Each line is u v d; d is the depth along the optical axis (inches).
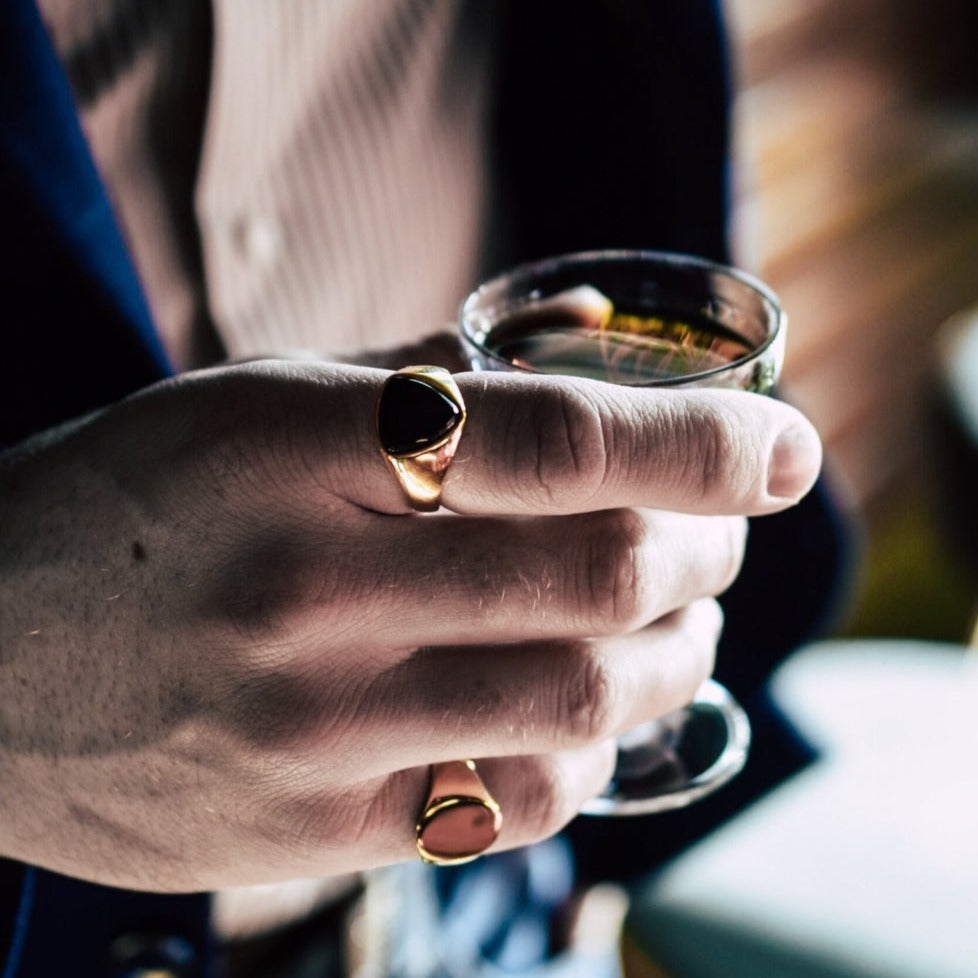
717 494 14.8
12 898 18.6
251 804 15.9
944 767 24.8
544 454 14.5
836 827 23.2
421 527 15.2
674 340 17.6
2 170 18.7
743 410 14.9
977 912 21.1
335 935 26.9
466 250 28.0
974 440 26.2
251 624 15.1
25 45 18.5
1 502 15.8
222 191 22.4
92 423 16.0
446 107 25.5
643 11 22.8
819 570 24.5
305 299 24.7
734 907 21.9
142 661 15.6
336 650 15.4
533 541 15.1
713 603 17.0
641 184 25.0
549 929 29.6
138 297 19.6
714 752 19.2
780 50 56.1
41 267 19.2
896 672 29.2
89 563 15.5
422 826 15.9
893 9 62.1
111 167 21.6
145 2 20.9
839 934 21.1
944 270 70.4
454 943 28.8
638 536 15.2
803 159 59.4
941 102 68.4
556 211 27.0
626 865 27.8
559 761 16.2
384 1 23.2
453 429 14.6
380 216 25.3
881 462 70.2
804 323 62.4
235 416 15.1
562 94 25.3
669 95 23.4
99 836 16.8
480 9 24.9
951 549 28.5
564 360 17.3
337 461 14.9
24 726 16.2
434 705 15.4
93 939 20.3
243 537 15.1
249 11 21.5
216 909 24.3
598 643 15.6
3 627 15.9
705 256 24.7
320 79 23.0
